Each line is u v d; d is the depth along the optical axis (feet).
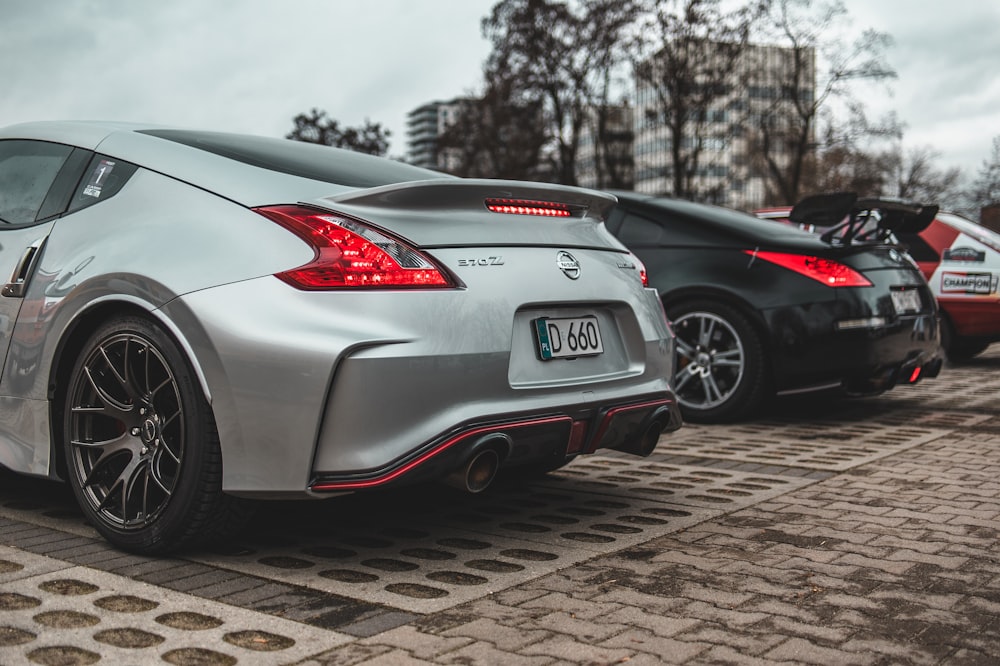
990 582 8.30
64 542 9.23
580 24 120.37
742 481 12.73
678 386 18.40
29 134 10.98
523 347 9.07
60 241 9.67
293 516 10.60
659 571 8.56
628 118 123.85
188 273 8.44
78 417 9.24
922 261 29.48
